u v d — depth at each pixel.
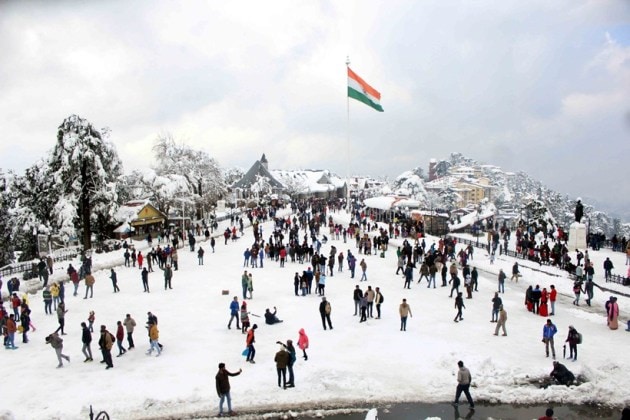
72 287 32.25
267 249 43.00
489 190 163.88
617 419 15.11
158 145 71.44
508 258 40.88
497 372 17.92
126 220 56.38
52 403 16.09
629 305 27.08
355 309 25.56
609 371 18.06
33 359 19.84
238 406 15.95
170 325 24.06
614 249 45.56
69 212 48.44
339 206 85.12
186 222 67.44
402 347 20.67
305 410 15.73
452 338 21.75
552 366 18.55
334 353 20.11
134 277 35.47
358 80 67.88
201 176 75.50
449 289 31.30
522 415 15.33
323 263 34.03
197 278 34.78
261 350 20.66
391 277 34.84
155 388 17.12
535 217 59.28
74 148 49.03
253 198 113.00
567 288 30.94
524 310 26.36
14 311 24.36
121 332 20.27
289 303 27.80
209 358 19.80
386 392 16.80
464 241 50.81
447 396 16.52
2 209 52.31
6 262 53.06
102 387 17.23
